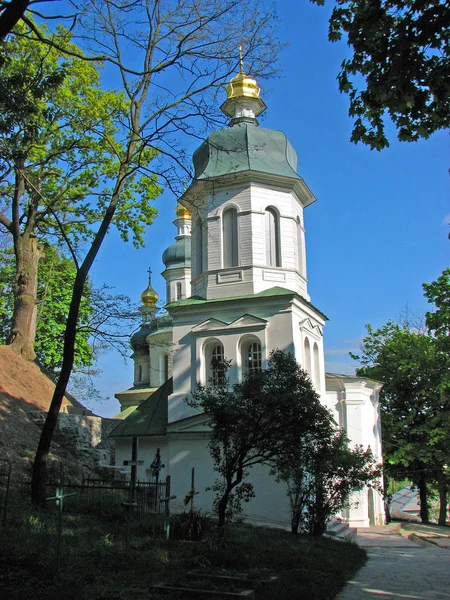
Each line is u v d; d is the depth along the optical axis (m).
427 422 42.47
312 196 33.00
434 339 45.41
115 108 29.59
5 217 32.03
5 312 40.56
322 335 33.03
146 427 30.30
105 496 18.80
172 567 11.76
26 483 17.88
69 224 33.59
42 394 30.02
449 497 51.03
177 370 29.56
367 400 38.22
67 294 41.75
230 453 17.22
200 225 32.25
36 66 25.84
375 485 22.56
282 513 25.42
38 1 12.34
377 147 12.84
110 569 11.11
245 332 28.50
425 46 11.62
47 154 28.42
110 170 31.48
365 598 11.48
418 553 21.50
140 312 22.09
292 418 17.00
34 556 10.73
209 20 18.34
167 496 15.01
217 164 30.75
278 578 11.62
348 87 12.56
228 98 33.53
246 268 29.50
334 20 12.73
